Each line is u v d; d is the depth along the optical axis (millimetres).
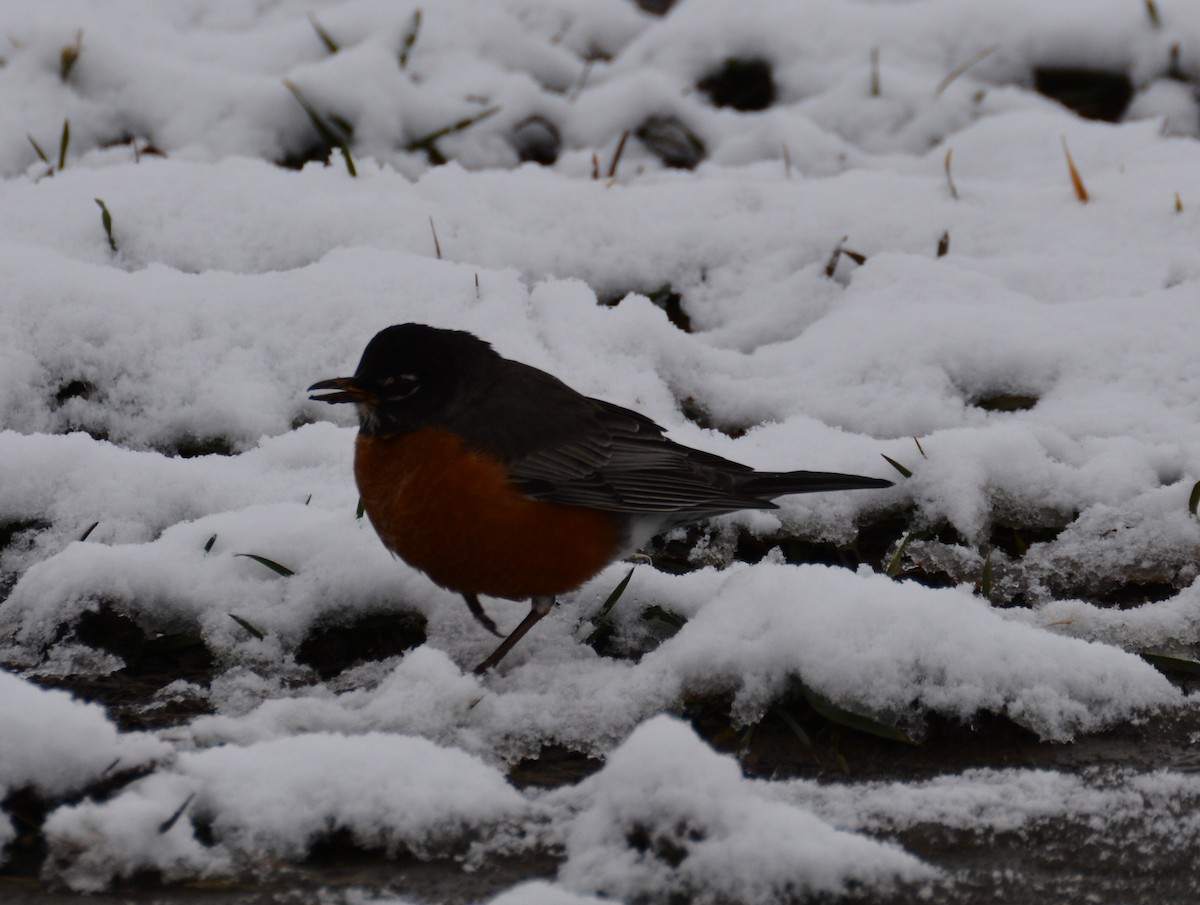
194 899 6039
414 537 8602
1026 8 17422
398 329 8680
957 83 16875
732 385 11492
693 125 16250
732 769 6242
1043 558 9750
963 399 11352
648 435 9180
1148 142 15289
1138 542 9664
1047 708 7707
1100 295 12266
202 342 11125
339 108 15148
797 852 6062
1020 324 11672
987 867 6383
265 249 12562
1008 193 13789
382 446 8641
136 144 14688
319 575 8930
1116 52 17016
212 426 10742
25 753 6395
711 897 5980
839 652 7711
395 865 6363
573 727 7656
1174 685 8273
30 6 16016
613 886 6016
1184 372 11086
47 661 8508
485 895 6090
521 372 9141
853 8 17719
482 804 6676
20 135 14320
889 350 11578
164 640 8602
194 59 16297
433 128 15609
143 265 12359
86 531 9359
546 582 8734
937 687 7688
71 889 6090
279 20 17422
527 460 8570
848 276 12984
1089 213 13375
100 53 15008
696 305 12805
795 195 13695
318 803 6461
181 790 6410
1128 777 7297
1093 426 10719
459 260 12680
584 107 16359
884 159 15523
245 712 7949
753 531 10133
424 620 9062
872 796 7070
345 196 13117
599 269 12898
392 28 16609
